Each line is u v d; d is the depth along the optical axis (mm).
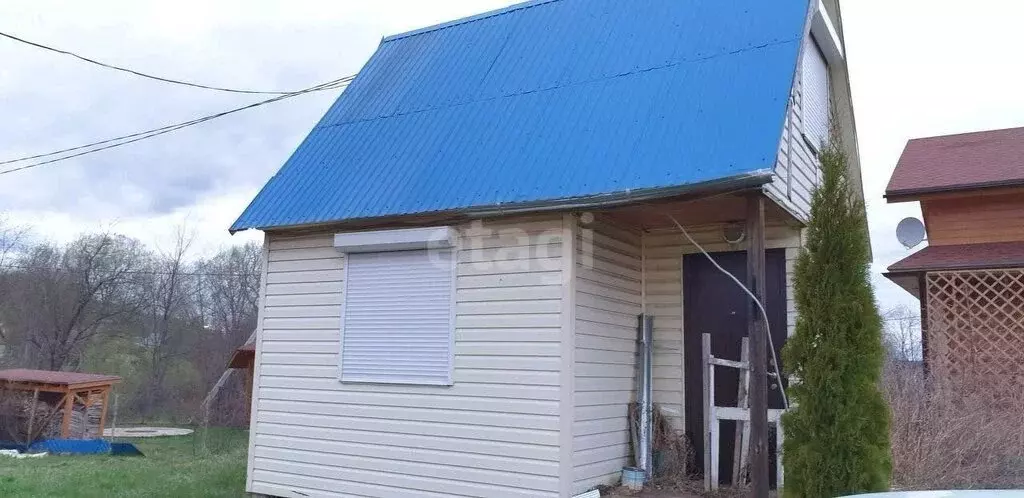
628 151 6887
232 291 39125
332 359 8305
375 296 8102
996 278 10727
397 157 8555
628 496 7109
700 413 8125
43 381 22688
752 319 6055
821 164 6074
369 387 7973
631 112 7371
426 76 9844
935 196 12594
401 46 10930
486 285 7375
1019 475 7520
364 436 7906
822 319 5590
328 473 8102
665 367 8344
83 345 35250
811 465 5391
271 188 9180
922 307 11930
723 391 8086
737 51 7395
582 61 8547
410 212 7586
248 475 8727
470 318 7418
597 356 7324
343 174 8758
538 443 6793
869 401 5469
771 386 7750
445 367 7484
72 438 21984
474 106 8742
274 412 8664
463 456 7219
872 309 5582
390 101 9703
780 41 7230
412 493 7465
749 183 5914
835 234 5695
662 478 7703
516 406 6980
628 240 8305
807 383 5590
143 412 35188
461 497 7152
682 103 7117
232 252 40094
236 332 37625
